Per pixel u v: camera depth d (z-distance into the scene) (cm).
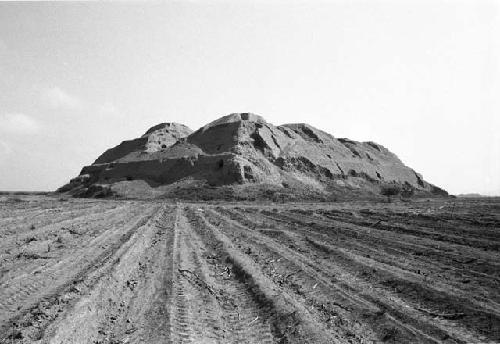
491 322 994
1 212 2822
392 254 1808
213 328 1004
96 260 1553
